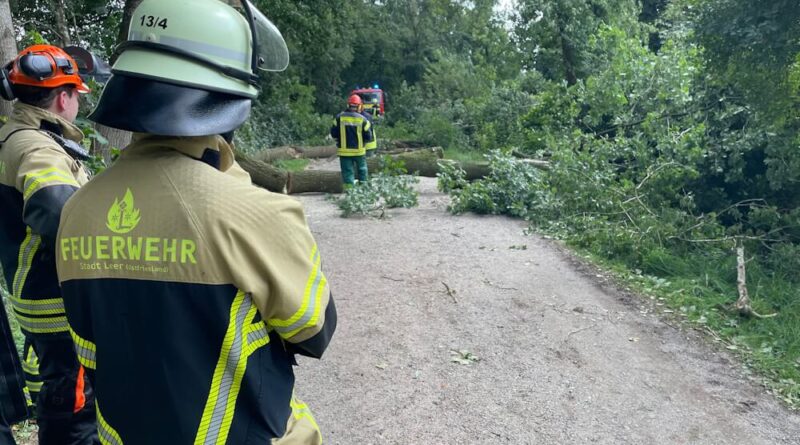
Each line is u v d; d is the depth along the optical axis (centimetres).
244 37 152
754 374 441
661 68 886
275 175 1085
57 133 260
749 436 364
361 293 578
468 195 937
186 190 138
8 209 238
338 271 646
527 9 1734
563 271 651
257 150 1831
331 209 1008
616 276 638
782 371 443
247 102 151
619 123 941
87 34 965
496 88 2053
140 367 137
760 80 687
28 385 268
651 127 845
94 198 145
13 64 254
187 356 134
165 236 135
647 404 396
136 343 137
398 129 2350
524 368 438
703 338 497
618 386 418
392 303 552
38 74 250
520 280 621
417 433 355
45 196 221
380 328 498
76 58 394
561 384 417
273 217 140
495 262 680
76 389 243
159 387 136
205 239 134
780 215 705
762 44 650
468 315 530
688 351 474
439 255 707
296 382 411
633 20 1722
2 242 241
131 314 137
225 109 145
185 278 134
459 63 2941
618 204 784
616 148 858
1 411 216
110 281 139
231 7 156
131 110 138
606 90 946
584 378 427
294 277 141
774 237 704
